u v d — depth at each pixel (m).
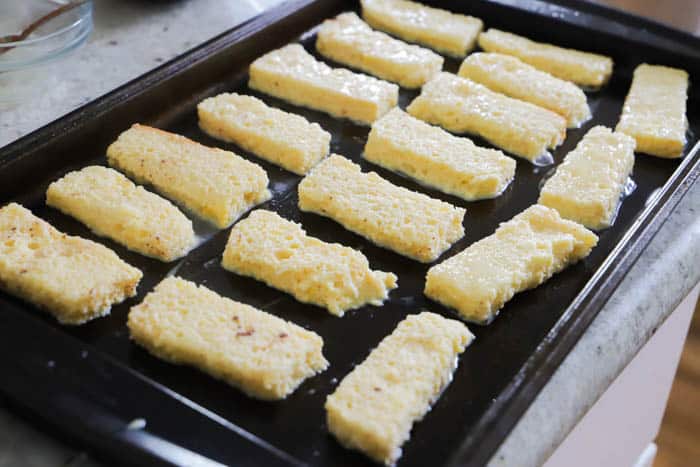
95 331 0.58
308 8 0.83
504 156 0.71
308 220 0.67
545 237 0.64
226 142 0.73
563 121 0.75
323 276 0.61
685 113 0.78
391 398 0.54
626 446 0.77
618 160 0.71
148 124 0.73
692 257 0.66
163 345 0.56
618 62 0.84
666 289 0.64
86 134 0.69
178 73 0.74
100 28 0.83
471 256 0.63
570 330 0.57
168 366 0.57
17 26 0.79
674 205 0.67
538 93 0.78
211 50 0.76
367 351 0.59
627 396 0.70
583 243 0.65
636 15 0.83
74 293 0.58
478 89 0.77
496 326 0.61
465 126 0.75
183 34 0.83
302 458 0.53
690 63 0.81
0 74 0.77
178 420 0.50
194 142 0.70
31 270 0.59
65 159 0.68
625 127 0.75
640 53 0.82
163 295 0.59
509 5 0.85
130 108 0.71
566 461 0.64
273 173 0.71
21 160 0.65
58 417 0.50
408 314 0.61
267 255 0.62
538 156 0.73
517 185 0.71
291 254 0.62
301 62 0.79
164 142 0.70
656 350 0.72
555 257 0.64
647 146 0.74
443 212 0.66
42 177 0.67
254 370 0.55
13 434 0.52
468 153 0.71
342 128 0.75
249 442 0.49
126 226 0.63
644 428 0.79
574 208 0.68
